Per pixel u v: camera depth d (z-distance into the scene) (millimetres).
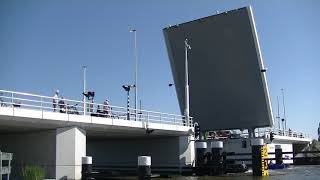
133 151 39031
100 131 30875
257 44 37406
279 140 49219
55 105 26062
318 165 48094
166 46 42719
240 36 37656
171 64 43219
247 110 40781
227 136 44156
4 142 29516
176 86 43812
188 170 34719
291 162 49750
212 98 42062
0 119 22672
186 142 35688
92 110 28219
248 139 40375
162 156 36969
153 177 31016
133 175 33656
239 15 36625
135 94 40531
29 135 28016
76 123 26344
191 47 40969
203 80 41719
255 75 38656
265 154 30094
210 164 32844
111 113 29438
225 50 39125
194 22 39375
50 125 25625
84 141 27031
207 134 44719
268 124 40406
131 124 30234
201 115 43469
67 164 25984
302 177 27750
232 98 41000
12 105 23156
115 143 40219
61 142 26344
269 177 28141
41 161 27016
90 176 25281
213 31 38844
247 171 35469
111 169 40031
